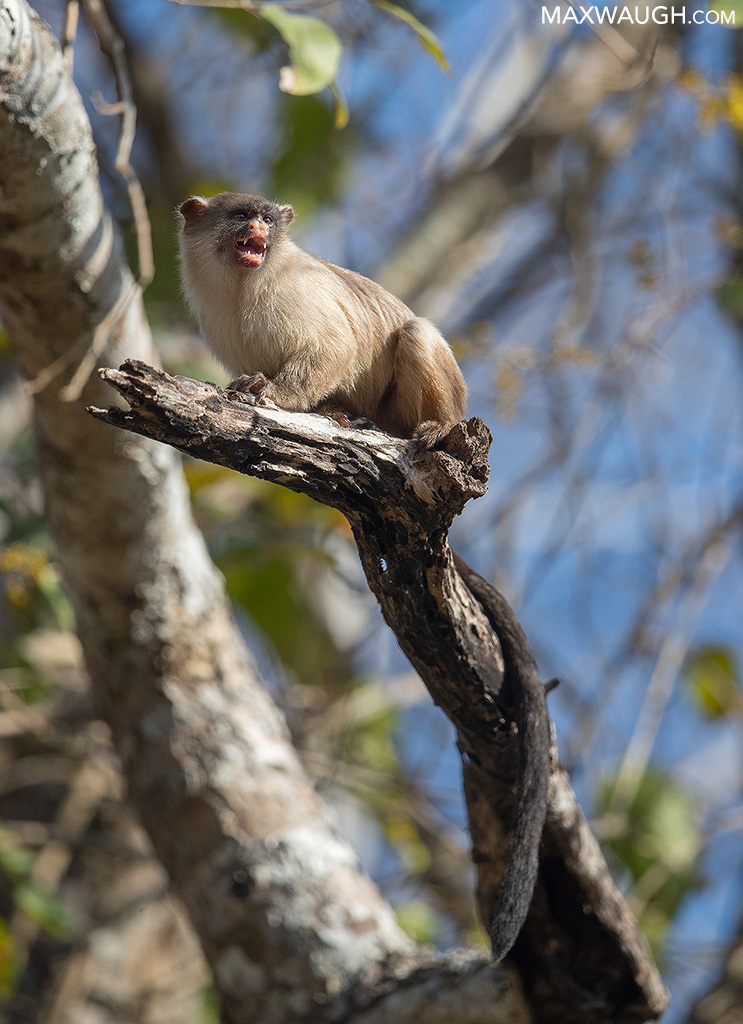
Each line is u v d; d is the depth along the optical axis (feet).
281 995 30.19
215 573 34.27
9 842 36.65
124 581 32.55
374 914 31.22
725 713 46.52
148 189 51.06
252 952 30.66
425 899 43.88
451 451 22.11
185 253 31.48
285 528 43.88
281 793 32.40
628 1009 25.43
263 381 28.53
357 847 51.78
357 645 45.80
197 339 43.42
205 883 31.48
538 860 24.52
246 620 49.93
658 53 44.55
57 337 29.14
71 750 41.81
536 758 23.35
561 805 24.31
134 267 42.47
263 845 31.55
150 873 43.93
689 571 44.16
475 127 55.26
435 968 28.37
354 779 42.16
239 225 29.84
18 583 38.47
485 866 25.72
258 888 31.04
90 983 40.81
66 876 43.24
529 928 24.97
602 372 45.09
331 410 29.86
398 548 22.24
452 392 29.89
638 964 25.11
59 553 32.83
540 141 53.88
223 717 32.86
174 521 32.73
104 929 39.45
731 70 48.96
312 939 30.42
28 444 41.47
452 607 23.09
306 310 29.01
